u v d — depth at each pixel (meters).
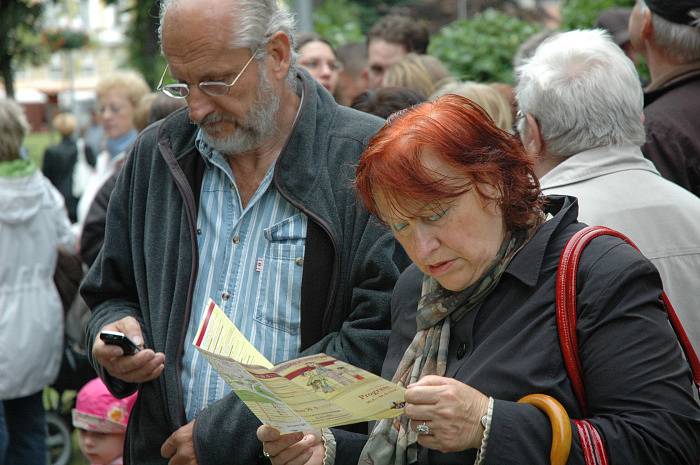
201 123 6.59
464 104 5.10
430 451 5.22
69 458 14.63
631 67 6.84
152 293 6.98
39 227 12.11
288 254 6.75
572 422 4.82
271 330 6.73
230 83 6.42
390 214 5.06
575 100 6.68
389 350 5.80
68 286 12.81
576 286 5.03
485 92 10.02
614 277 4.96
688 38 8.46
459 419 4.73
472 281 5.23
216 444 6.46
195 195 7.05
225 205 6.98
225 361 5.02
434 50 18.69
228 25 6.36
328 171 6.77
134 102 15.35
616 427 4.78
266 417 5.30
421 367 5.37
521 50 11.79
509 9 34.44
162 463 6.92
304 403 4.87
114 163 14.34
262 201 6.88
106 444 9.74
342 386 4.75
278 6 6.76
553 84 6.73
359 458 5.48
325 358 4.70
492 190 5.05
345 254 6.67
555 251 5.18
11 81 30.83
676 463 4.76
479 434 4.78
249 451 6.44
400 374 5.43
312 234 6.70
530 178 5.21
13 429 12.29
